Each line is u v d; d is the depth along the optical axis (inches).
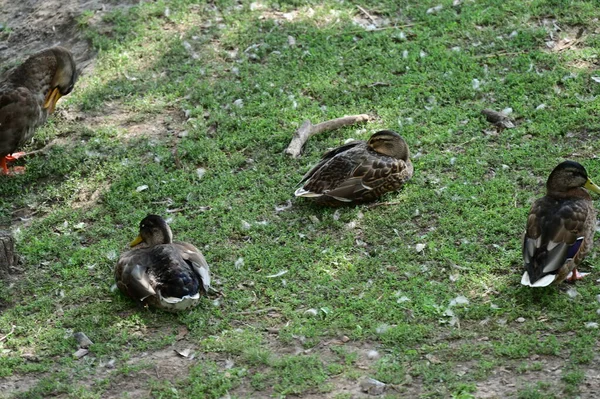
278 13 605.3
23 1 681.6
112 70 565.6
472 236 389.1
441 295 352.5
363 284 363.3
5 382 322.3
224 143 481.4
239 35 582.6
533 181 423.8
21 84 487.2
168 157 473.4
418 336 327.9
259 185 445.7
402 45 553.6
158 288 344.8
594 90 492.4
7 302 373.7
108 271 387.9
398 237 393.1
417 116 487.8
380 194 421.4
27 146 507.8
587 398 287.4
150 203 440.8
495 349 315.9
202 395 306.2
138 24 607.8
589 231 345.1
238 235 407.8
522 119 478.0
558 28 556.1
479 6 583.8
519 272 362.9
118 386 315.3
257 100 518.9
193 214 429.1
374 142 426.6
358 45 559.8
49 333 347.6
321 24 589.0
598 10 569.0
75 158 481.4
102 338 343.3
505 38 551.8
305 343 329.7
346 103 510.3
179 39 585.6
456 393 295.9
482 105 490.6
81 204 449.1
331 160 423.2
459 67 526.3
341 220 411.2
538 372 303.9
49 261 403.2
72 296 371.2
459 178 434.0
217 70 553.0
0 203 460.1
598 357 307.9
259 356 322.3
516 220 395.9
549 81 501.7
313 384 307.7
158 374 319.6
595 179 418.0
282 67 546.3
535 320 331.9
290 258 386.0
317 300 356.2
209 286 355.9
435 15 582.2
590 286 347.6
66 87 509.7
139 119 514.9
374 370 312.7
